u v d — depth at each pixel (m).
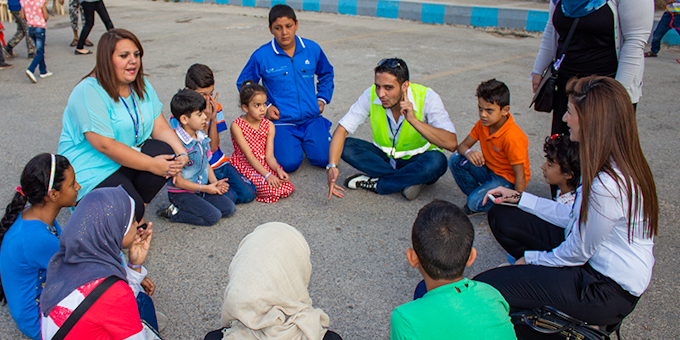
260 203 3.69
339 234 3.24
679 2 7.43
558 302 2.03
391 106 3.36
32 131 4.93
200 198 3.30
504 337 1.56
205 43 9.12
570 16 3.12
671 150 4.47
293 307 1.65
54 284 1.70
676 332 2.34
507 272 2.13
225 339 1.64
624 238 1.94
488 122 3.09
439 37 9.66
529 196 2.57
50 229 2.08
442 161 3.55
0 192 3.70
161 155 2.99
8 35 10.03
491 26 10.45
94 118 2.76
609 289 1.98
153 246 3.08
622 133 1.84
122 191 1.88
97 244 1.75
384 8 11.73
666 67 7.33
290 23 4.01
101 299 1.69
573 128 2.02
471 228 1.64
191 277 2.78
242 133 3.67
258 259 1.63
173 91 6.26
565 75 3.33
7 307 2.52
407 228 3.32
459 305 1.55
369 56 8.12
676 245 3.06
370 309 2.54
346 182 3.89
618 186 1.84
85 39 8.24
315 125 4.29
